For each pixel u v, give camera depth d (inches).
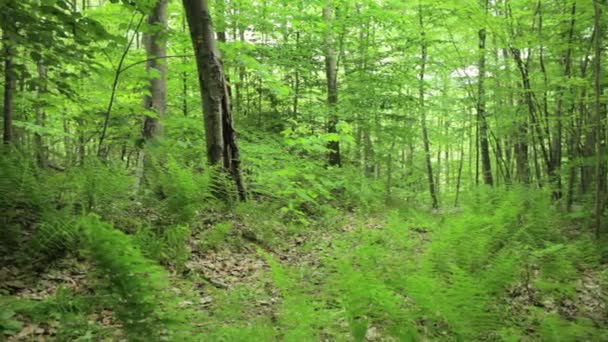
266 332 116.0
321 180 410.3
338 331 118.0
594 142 385.4
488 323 106.4
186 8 281.9
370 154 623.8
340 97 561.9
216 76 287.1
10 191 179.0
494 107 477.7
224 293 159.6
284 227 290.0
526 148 491.8
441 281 143.0
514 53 364.5
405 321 112.2
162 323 101.3
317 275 185.3
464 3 350.0
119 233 96.3
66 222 169.2
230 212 272.2
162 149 298.0
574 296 150.3
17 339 113.6
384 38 558.9
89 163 218.1
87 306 126.4
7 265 155.4
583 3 284.2
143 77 278.8
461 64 487.2
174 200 234.5
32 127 316.2
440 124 722.8
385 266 168.4
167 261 188.2
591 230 276.4
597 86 268.2
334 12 545.0
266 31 511.2
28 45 199.8
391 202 485.1
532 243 201.6
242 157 372.5
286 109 557.6
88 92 349.7
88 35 211.5
